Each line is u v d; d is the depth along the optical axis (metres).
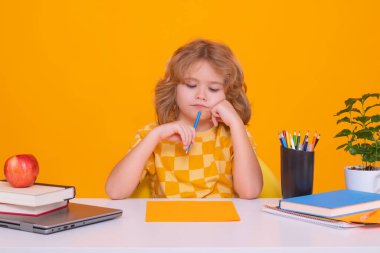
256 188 1.72
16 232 1.24
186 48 1.86
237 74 1.92
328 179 3.43
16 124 3.45
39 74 3.43
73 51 3.41
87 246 1.13
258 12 3.39
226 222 1.35
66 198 1.37
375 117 1.57
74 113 3.44
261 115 3.42
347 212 1.34
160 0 3.39
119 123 3.44
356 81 3.43
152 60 3.40
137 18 3.40
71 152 3.46
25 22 3.41
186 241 1.17
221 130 1.91
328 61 3.41
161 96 1.93
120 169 1.74
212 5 3.39
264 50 3.40
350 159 3.43
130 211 1.48
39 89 3.43
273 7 3.39
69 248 1.12
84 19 3.40
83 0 3.39
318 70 3.42
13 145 3.46
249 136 2.01
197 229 1.27
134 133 3.43
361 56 3.42
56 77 3.43
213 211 1.46
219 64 1.81
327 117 3.44
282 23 3.40
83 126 3.44
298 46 3.41
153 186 1.95
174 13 3.39
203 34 3.39
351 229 1.27
